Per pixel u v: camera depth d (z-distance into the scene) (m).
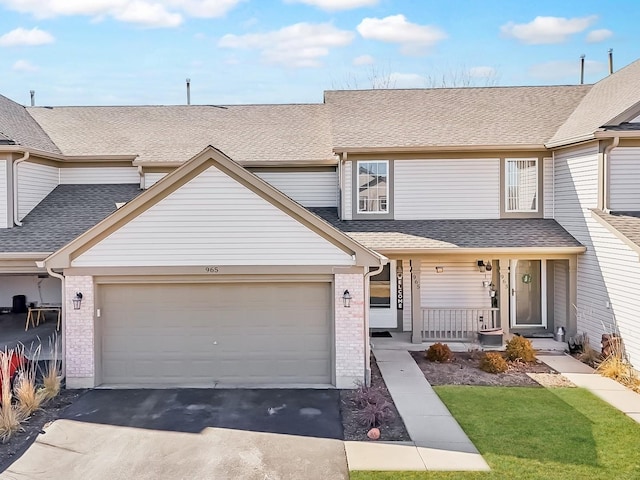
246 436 9.23
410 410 10.38
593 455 8.36
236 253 11.84
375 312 17.30
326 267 11.79
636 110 13.91
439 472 7.86
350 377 11.77
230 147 18.86
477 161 16.55
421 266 17.03
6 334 16.84
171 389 11.72
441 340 16.02
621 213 13.95
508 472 7.83
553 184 16.52
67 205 17.09
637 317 12.41
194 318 12.16
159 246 11.81
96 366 11.88
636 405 10.56
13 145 15.45
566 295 15.69
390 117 18.41
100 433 9.38
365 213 16.81
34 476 7.88
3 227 15.55
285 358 12.18
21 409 10.07
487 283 16.95
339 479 7.73
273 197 11.76
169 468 8.11
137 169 18.70
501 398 11.04
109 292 12.12
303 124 20.78
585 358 13.87
